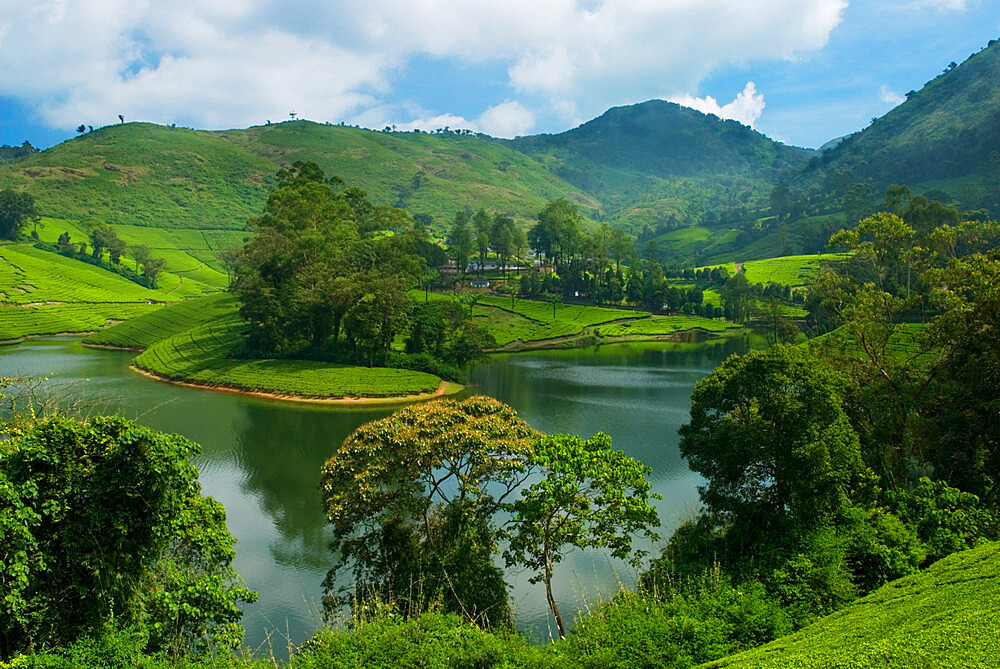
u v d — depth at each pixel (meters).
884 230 48.47
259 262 107.56
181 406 79.75
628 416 74.12
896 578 24.89
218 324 125.06
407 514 35.69
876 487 33.72
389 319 101.12
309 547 39.03
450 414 30.19
